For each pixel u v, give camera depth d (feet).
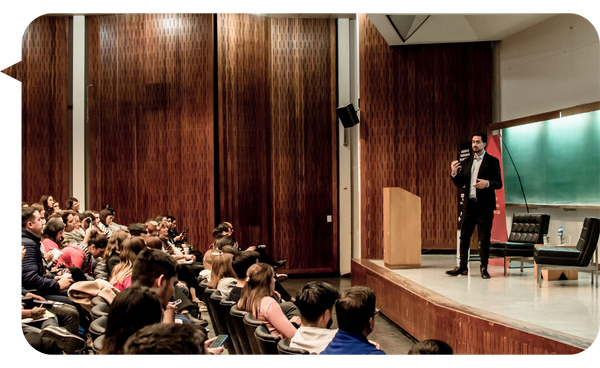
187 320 10.09
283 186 33.42
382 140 29.09
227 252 14.51
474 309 13.69
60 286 13.53
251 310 10.14
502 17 25.12
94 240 17.42
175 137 32.53
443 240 28.78
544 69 25.53
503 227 22.95
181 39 32.48
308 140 33.65
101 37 33.40
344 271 33.63
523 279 19.40
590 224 17.48
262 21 33.30
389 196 22.75
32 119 33.06
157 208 32.76
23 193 32.94
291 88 33.58
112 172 33.27
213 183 31.81
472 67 28.94
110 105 33.30
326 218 33.73
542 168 25.79
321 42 33.83
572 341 10.23
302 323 8.57
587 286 17.71
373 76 29.12
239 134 32.45
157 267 7.90
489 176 19.12
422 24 26.40
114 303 5.69
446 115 28.94
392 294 19.15
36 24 33.06
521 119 26.76
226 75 32.09
